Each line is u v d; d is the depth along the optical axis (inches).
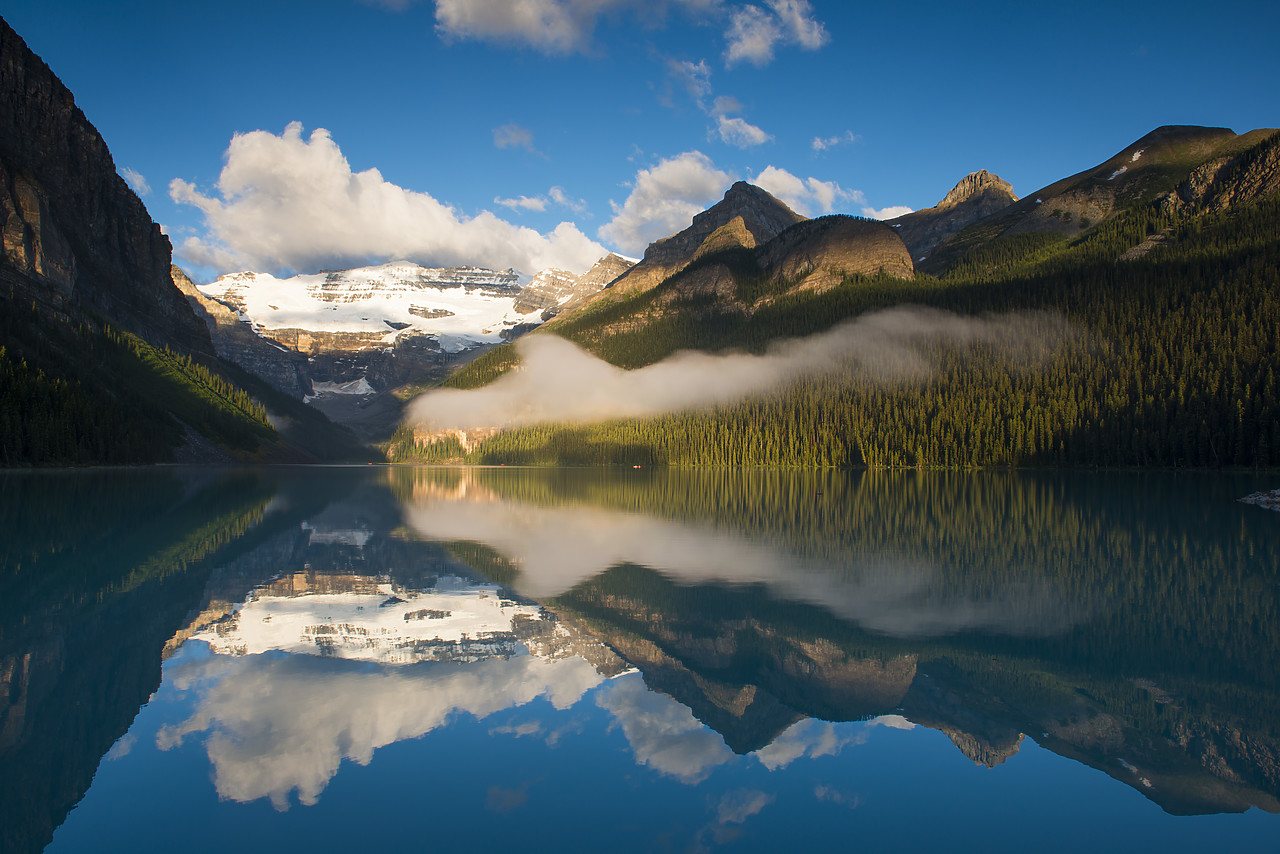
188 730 547.8
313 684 657.6
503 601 1003.9
